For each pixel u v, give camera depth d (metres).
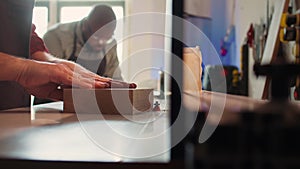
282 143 0.18
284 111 0.19
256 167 0.19
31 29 0.93
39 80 0.69
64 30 2.12
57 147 0.27
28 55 0.90
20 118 0.50
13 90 0.78
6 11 0.82
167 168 0.22
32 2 0.94
